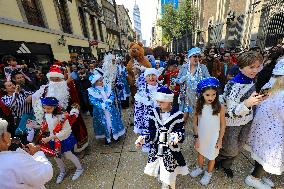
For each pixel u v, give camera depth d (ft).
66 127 8.82
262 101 6.82
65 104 10.50
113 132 12.08
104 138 13.05
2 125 4.07
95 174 9.95
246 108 6.75
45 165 4.50
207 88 6.75
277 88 6.58
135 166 10.23
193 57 10.62
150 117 7.26
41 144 8.62
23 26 23.65
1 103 10.18
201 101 7.38
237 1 43.86
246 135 8.00
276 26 29.76
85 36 51.88
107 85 12.35
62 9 38.91
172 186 7.27
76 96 11.35
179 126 6.85
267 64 10.23
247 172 9.02
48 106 8.53
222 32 51.67
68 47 37.40
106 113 11.87
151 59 20.31
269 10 30.48
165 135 6.85
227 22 46.78
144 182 9.02
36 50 26.27
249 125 7.89
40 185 4.34
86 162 11.02
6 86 10.54
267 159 7.01
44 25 29.86
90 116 18.17
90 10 57.36
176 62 14.26
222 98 7.79
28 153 4.87
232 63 19.30
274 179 8.40
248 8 37.06
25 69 15.16
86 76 19.10
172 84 13.06
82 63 24.08
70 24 40.98
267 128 6.91
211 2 67.31
